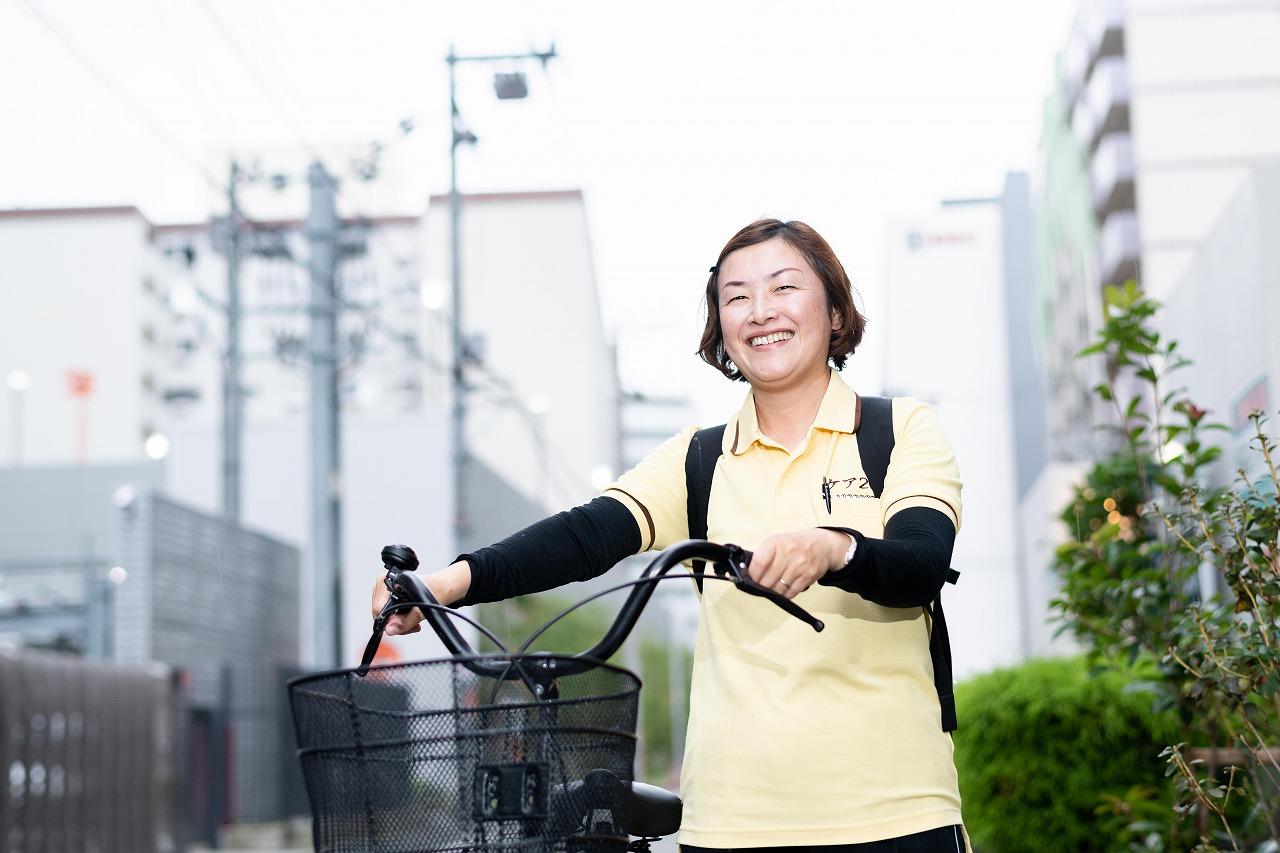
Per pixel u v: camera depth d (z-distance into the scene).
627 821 1.73
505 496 29.30
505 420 42.75
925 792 2.00
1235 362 5.49
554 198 47.09
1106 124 23.73
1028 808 5.21
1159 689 4.12
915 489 2.04
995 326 22.11
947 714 2.10
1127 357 4.66
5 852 10.91
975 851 5.35
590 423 45.44
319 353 14.34
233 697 19.23
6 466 33.19
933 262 22.47
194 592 18.61
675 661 42.97
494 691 1.62
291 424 26.48
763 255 2.22
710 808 2.05
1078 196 22.62
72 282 66.75
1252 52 23.47
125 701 14.12
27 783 11.50
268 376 51.09
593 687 1.70
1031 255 22.23
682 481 2.28
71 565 28.84
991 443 21.66
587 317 46.47
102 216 66.94
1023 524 19.89
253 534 21.22
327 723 1.65
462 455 18.22
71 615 18.72
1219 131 23.25
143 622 17.00
